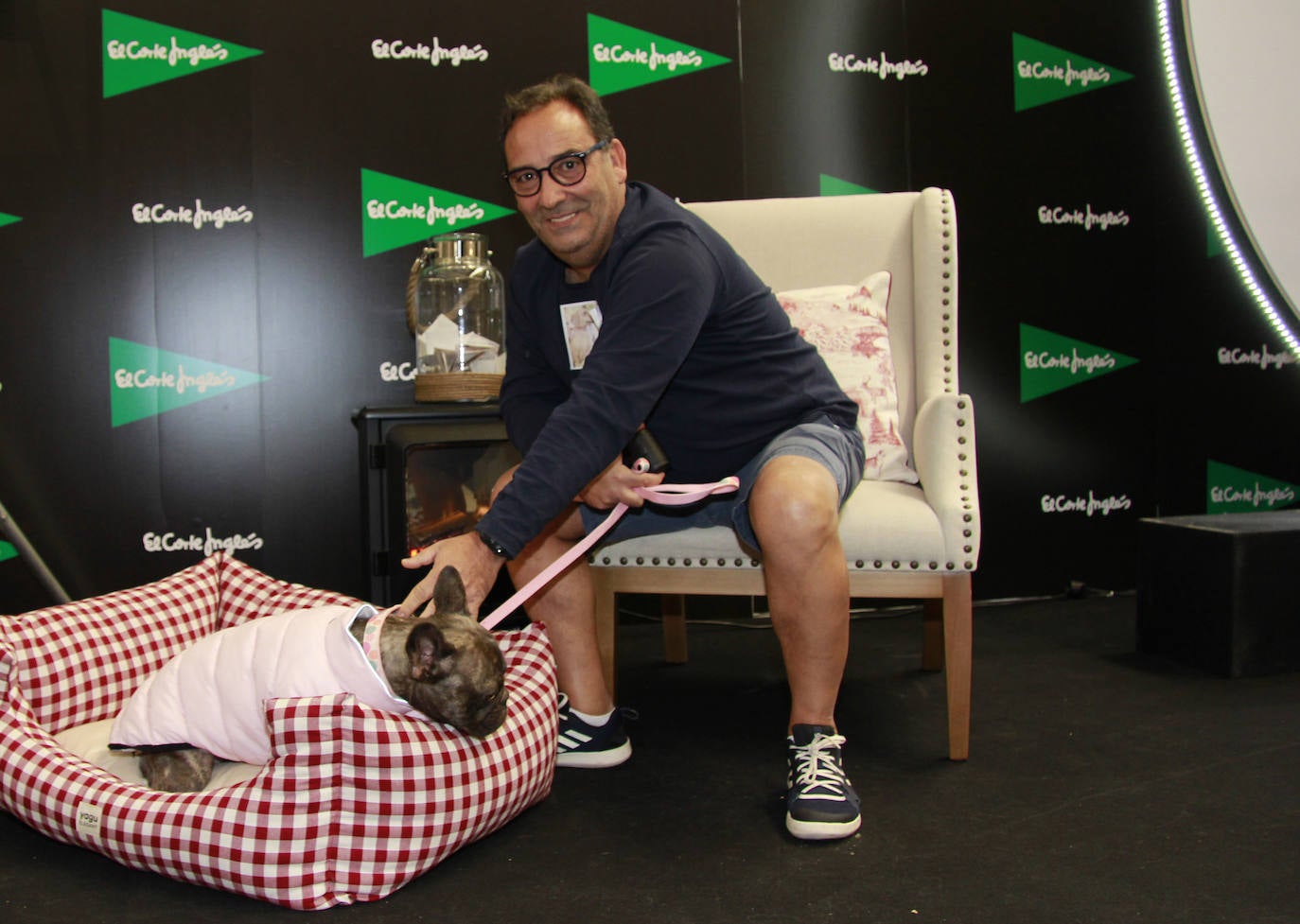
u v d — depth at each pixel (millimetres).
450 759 1509
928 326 2381
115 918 1419
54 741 1701
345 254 3141
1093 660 2803
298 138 3100
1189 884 1479
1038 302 3539
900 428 2420
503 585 2729
